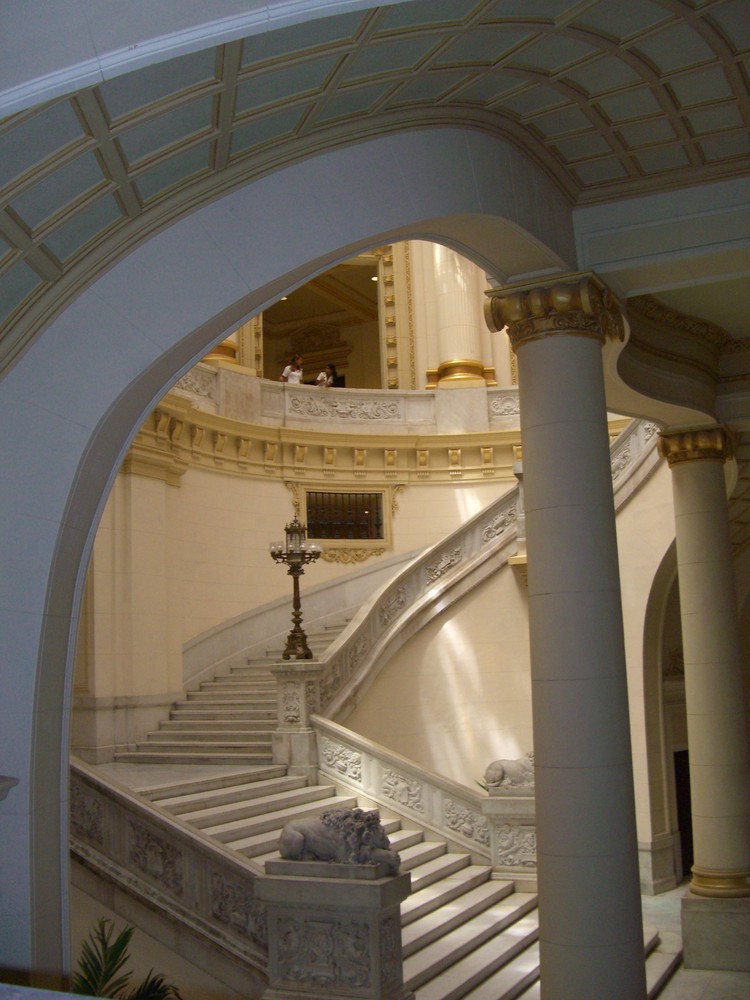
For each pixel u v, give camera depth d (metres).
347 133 5.72
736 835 10.48
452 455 19.89
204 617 16.47
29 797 4.77
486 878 10.92
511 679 15.34
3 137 3.90
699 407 10.76
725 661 10.81
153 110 4.32
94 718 13.56
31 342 4.92
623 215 7.68
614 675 6.72
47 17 3.31
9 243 4.43
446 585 15.30
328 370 22.31
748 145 7.14
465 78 5.86
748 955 10.13
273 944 7.50
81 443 4.96
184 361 5.39
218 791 10.65
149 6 3.27
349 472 19.34
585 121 6.79
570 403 7.09
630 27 5.63
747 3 5.52
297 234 5.50
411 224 6.00
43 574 4.88
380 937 7.25
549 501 6.95
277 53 4.44
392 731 14.45
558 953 6.39
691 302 9.86
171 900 8.23
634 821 6.64
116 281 5.06
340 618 18.14
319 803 11.20
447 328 21.59
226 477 17.48
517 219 6.75
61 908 4.96
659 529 13.45
